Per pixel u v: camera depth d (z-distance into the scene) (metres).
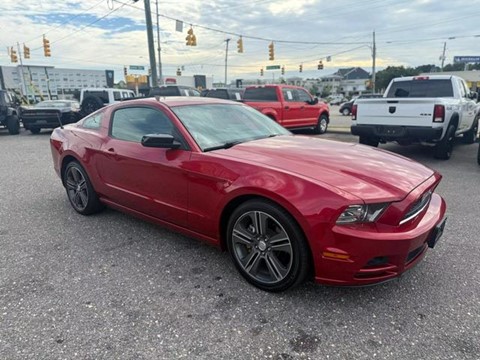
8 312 2.56
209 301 2.67
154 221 3.59
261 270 2.84
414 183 2.65
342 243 2.33
